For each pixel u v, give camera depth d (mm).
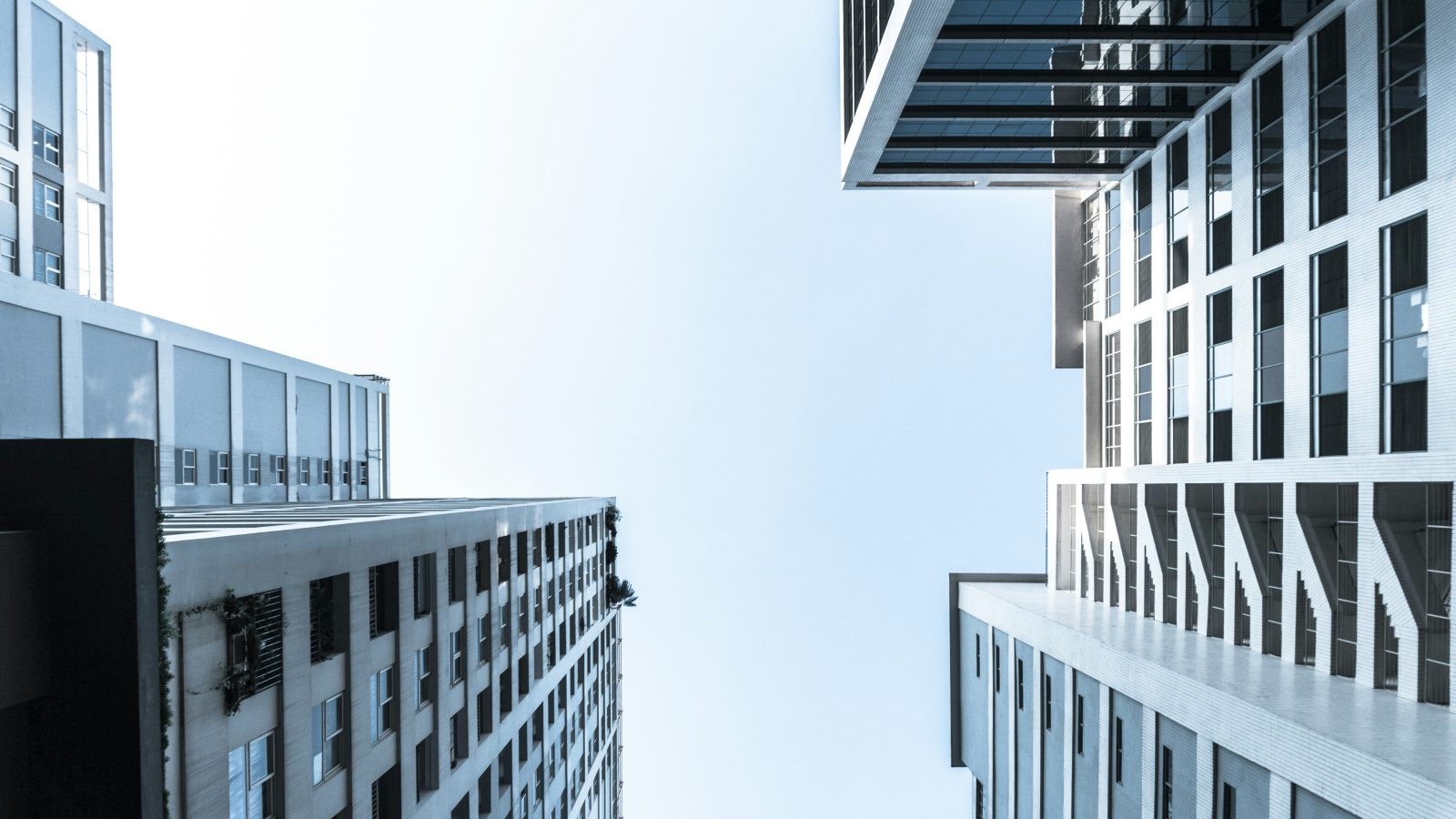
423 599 27625
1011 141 41938
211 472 43031
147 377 38250
